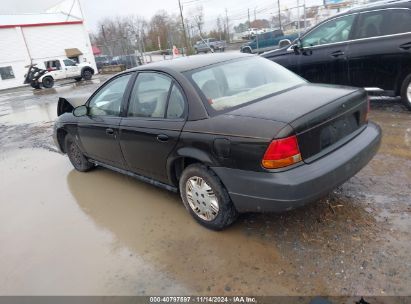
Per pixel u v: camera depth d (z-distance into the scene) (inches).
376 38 224.7
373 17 225.8
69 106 246.7
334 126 114.2
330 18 246.5
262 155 103.6
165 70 137.9
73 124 194.2
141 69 151.3
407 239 110.8
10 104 709.9
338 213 129.0
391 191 139.3
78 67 1056.8
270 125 103.8
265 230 125.7
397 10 215.8
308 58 258.7
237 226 130.5
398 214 124.0
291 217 130.6
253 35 1289.4
